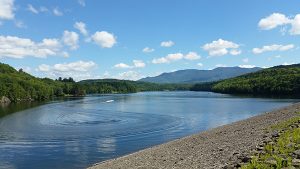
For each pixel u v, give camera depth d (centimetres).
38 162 3878
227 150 2892
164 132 6038
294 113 5375
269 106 11544
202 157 2806
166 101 16100
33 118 8694
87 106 13075
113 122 7644
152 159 3183
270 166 1933
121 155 4156
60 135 5806
